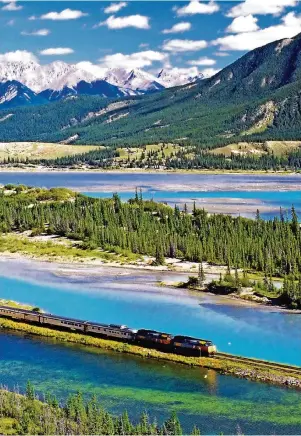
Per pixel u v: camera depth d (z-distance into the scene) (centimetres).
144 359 14088
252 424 10944
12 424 10125
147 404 11775
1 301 18775
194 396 12112
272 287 19150
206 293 19512
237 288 19200
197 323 16638
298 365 13600
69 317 17125
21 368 13575
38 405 10869
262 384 12612
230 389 12400
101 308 18250
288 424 10938
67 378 13012
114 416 11088
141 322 16862
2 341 15388
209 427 10856
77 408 10531
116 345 14762
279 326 16225
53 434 9662
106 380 12900
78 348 14838
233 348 14762
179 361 13812
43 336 15762
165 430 10000
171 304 18425
